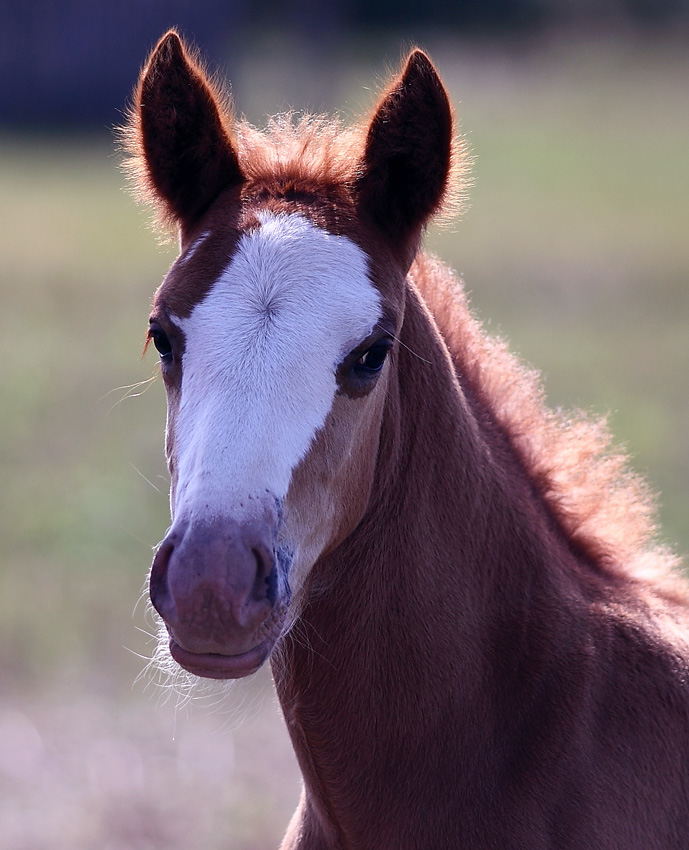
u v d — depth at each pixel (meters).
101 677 11.80
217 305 5.00
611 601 5.76
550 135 54.84
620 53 79.38
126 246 31.73
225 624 4.57
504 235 33.97
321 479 5.04
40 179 41.28
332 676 5.45
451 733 5.35
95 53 52.53
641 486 6.56
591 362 21.56
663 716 5.46
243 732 11.23
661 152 50.78
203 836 9.71
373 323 5.12
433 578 5.39
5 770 10.49
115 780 10.45
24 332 23.41
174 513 5.11
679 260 30.61
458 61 74.69
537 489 6.04
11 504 15.27
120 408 19.23
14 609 12.74
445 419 5.55
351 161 5.59
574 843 5.16
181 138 5.63
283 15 65.44
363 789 5.45
